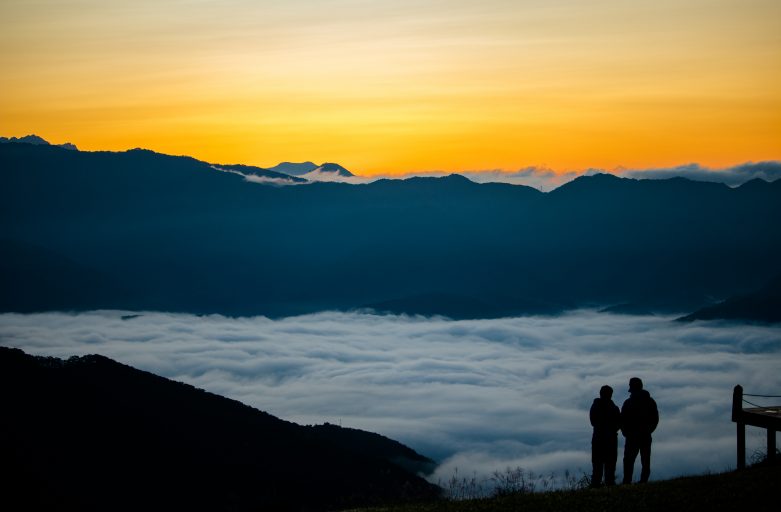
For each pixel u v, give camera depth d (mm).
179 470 69000
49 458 65875
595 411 22609
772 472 21766
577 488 23953
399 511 22125
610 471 22484
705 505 19453
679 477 23594
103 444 71750
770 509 18844
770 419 23297
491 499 22609
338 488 68562
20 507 56219
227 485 67875
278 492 66375
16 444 66125
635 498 20375
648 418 22484
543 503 20781
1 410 72938
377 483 71438
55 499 58781
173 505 63500
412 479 75375
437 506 22281
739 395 24453
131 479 66875
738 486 20656
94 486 63562
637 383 22750
